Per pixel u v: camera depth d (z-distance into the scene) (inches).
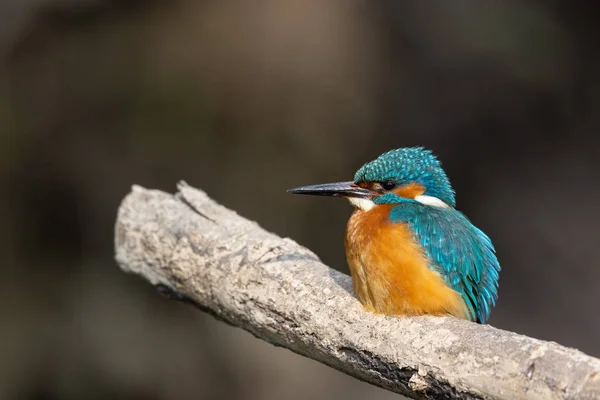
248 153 614.5
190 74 613.6
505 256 711.7
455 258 249.4
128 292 600.4
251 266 259.4
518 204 725.9
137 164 605.3
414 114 699.4
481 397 195.2
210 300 271.6
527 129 733.3
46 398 570.3
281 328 248.1
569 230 714.2
